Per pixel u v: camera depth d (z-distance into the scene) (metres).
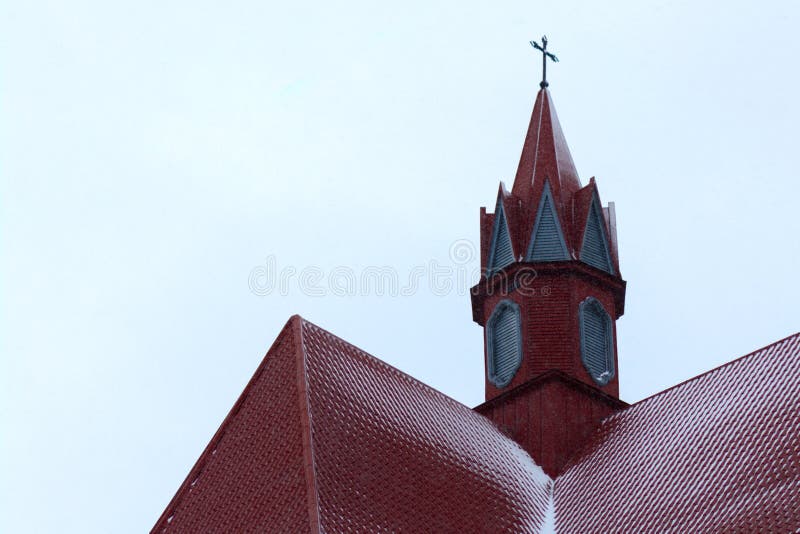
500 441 89.50
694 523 77.69
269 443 77.31
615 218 100.50
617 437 89.75
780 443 79.50
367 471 76.25
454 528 77.94
